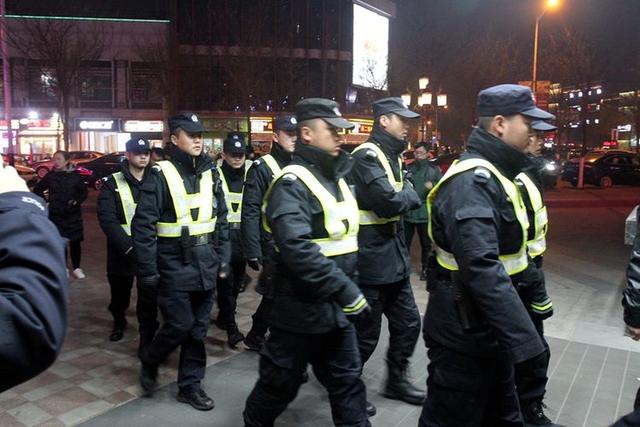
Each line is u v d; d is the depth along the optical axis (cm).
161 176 369
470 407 243
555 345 499
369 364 457
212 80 3453
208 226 381
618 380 423
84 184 739
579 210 1669
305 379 414
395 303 389
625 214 1566
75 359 462
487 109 244
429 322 254
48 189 720
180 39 3444
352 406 290
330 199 281
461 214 226
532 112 237
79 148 3681
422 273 750
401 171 400
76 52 2808
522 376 338
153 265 363
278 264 282
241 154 540
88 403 379
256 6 3434
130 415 362
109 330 540
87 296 662
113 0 3556
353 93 4481
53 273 107
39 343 102
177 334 368
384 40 4909
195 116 383
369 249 365
